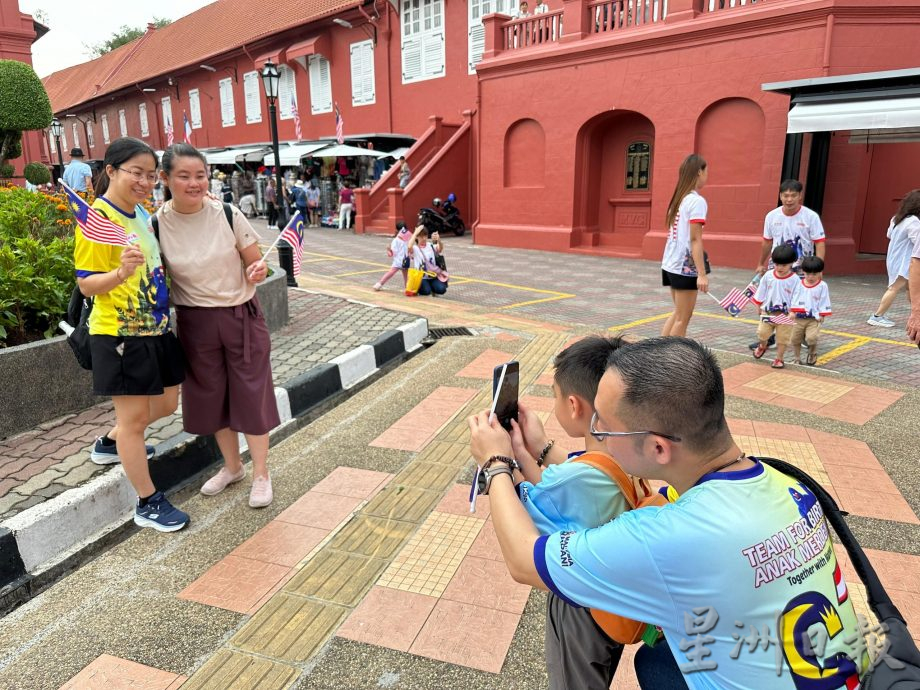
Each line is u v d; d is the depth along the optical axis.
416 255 9.45
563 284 10.77
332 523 3.45
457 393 5.38
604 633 1.63
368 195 19.61
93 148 42.12
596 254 14.55
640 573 1.25
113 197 3.03
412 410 5.05
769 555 1.22
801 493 1.34
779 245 6.10
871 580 1.36
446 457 4.18
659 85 12.97
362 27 22.38
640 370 1.31
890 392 5.31
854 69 10.78
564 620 1.69
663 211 13.36
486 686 2.34
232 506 3.66
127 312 3.02
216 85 29.92
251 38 26.11
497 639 2.56
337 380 5.56
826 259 11.58
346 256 14.48
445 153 19.12
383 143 22.38
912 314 3.92
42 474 3.73
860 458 4.11
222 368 3.46
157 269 3.14
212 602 2.83
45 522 3.19
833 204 11.44
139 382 3.10
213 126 30.88
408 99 21.69
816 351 6.42
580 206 15.05
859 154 11.23
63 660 2.51
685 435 1.29
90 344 3.09
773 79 11.46
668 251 5.64
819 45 10.87
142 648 2.56
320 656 2.48
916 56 10.72
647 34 12.87
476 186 19.62
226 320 3.35
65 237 6.63
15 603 2.99
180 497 3.88
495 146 16.23
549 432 4.57
